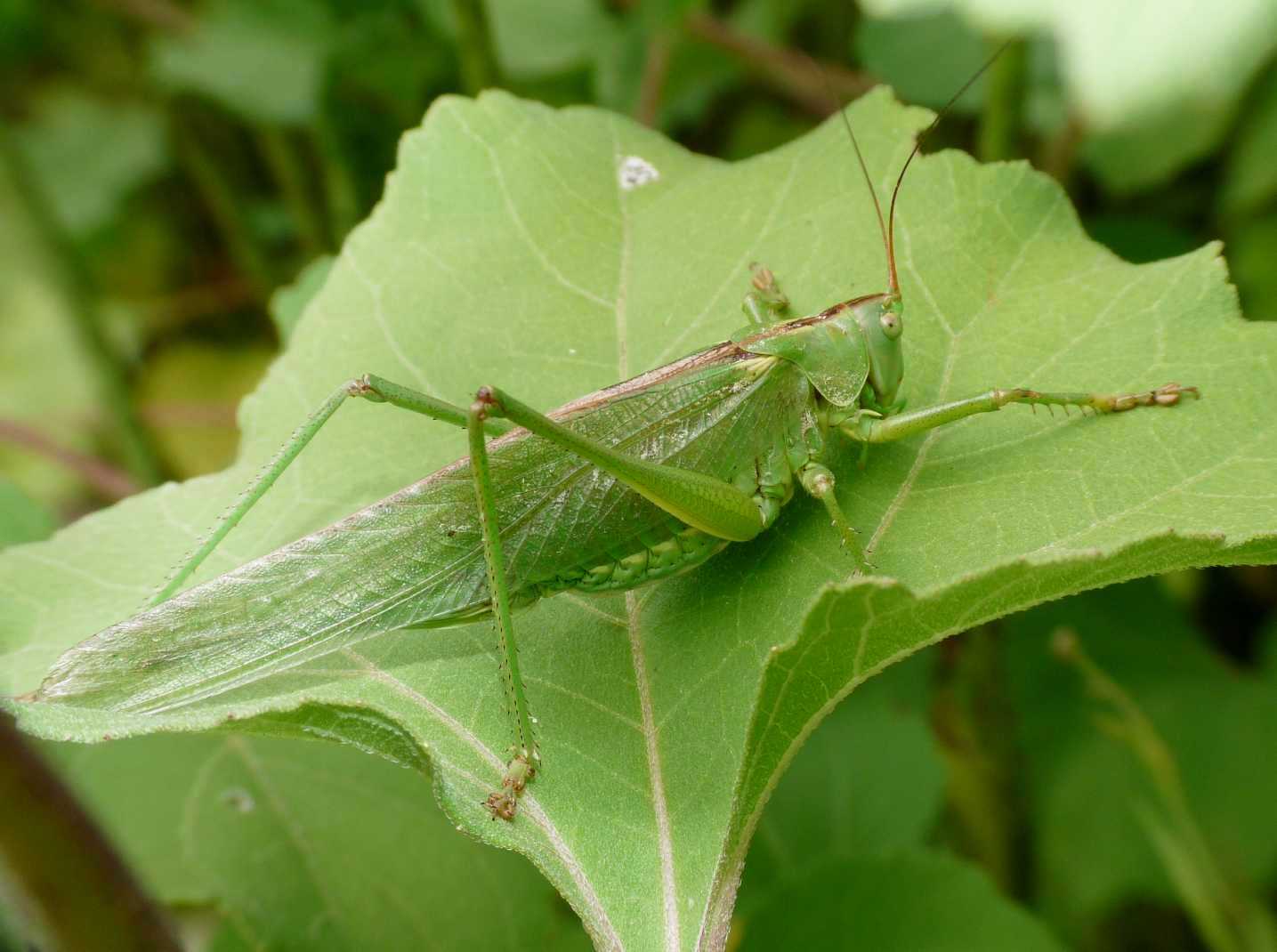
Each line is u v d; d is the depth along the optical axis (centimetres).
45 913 5
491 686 8
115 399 16
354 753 10
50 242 15
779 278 10
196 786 10
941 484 9
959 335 9
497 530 9
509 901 10
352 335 10
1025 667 14
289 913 9
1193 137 13
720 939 8
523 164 11
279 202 18
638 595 9
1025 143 14
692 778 8
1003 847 13
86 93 19
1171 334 9
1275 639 14
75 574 9
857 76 14
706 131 17
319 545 9
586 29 15
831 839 12
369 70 15
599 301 10
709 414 9
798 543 9
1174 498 8
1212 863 12
